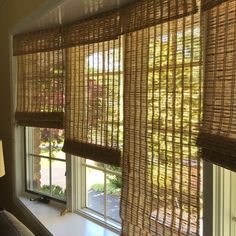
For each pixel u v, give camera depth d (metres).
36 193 3.00
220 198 1.31
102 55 2.07
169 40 1.54
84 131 2.24
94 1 1.82
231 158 1.10
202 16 1.31
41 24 2.45
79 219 2.46
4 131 3.25
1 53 3.21
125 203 1.84
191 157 1.42
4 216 2.21
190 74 1.42
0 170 2.76
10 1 2.89
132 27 1.76
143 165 1.70
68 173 2.60
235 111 1.11
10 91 3.06
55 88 2.55
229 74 1.14
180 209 1.48
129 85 1.79
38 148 3.03
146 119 1.67
